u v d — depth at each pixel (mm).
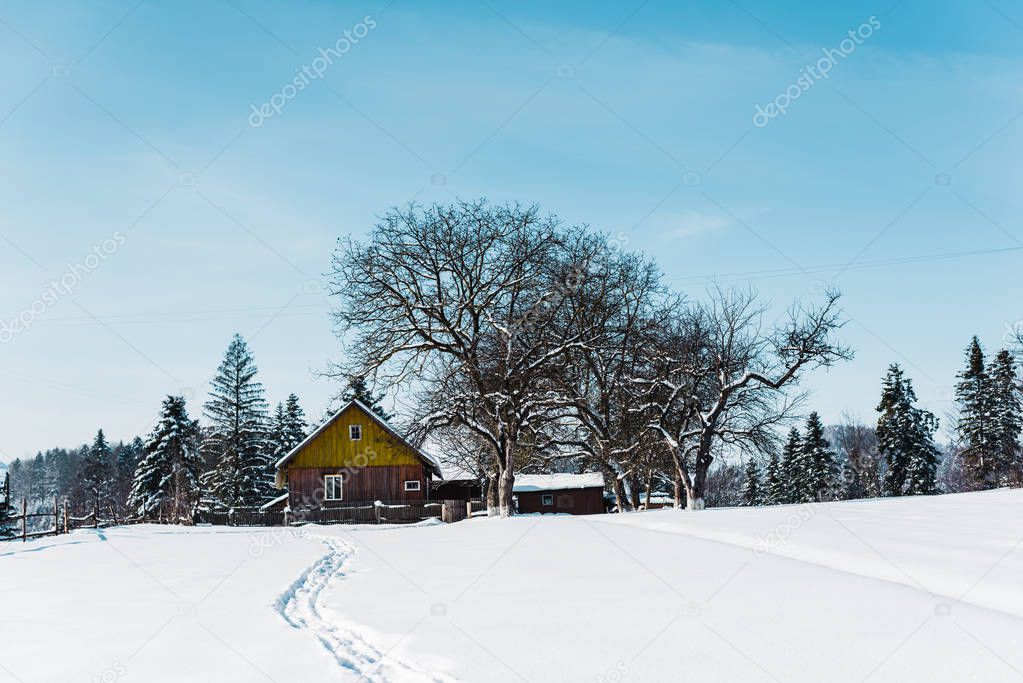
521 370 40375
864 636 9125
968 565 12844
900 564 13562
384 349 39625
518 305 42125
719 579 13516
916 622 9664
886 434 74812
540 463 46469
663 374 42875
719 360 41719
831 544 16359
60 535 37594
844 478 88062
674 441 41031
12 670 9781
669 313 44750
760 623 10016
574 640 9758
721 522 23422
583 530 25312
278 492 77062
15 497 166375
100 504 101375
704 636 9555
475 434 45094
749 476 99750
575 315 41812
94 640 11203
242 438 76062
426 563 19344
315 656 9898
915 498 30234
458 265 40469
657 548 18766
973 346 71688
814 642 8984
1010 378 69000
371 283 39500
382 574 17859
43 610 13766
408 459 55594
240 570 19344
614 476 44031
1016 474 67312
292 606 14023
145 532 40938
